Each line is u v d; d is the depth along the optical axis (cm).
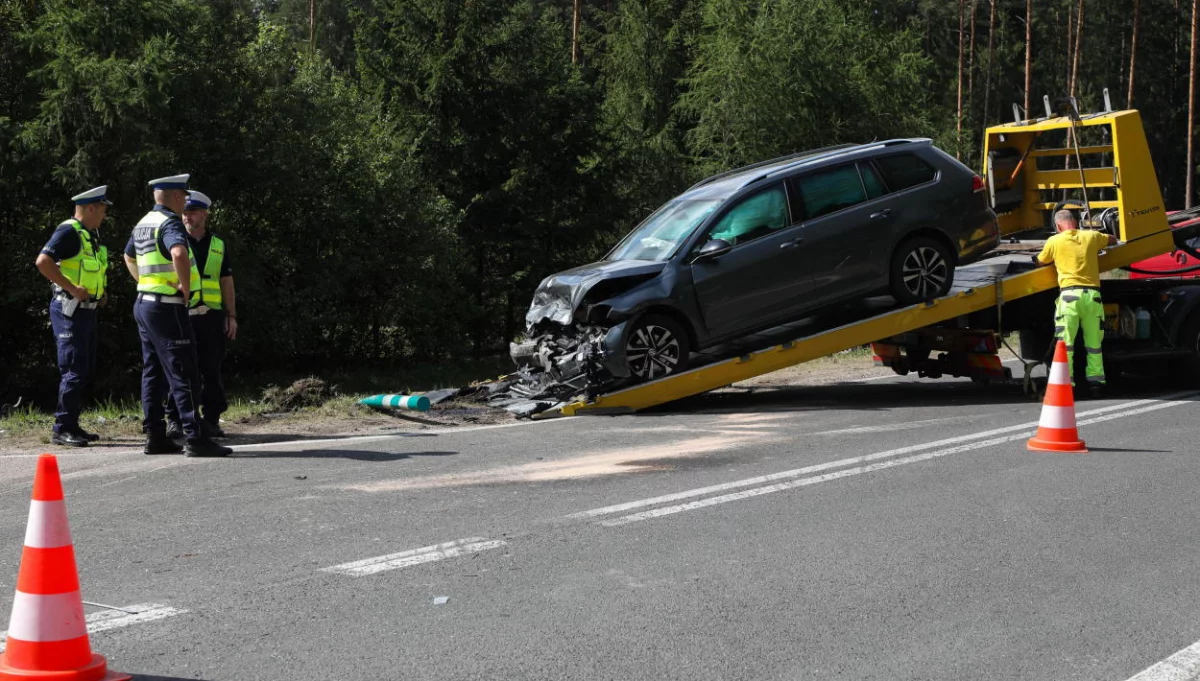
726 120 3538
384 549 552
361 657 409
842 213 1081
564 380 1059
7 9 2319
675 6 4516
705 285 1042
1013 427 923
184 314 798
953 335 1162
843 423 956
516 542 566
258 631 436
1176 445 841
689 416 1019
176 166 2398
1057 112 1206
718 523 607
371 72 3200
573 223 3288
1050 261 1107
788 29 3375
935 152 1137
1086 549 560
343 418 1020
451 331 2912
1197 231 1255
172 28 2412
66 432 880
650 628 442
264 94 2581
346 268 2625
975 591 493
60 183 2130
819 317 1174
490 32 3191
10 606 467
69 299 873
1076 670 403
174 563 528
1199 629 446
